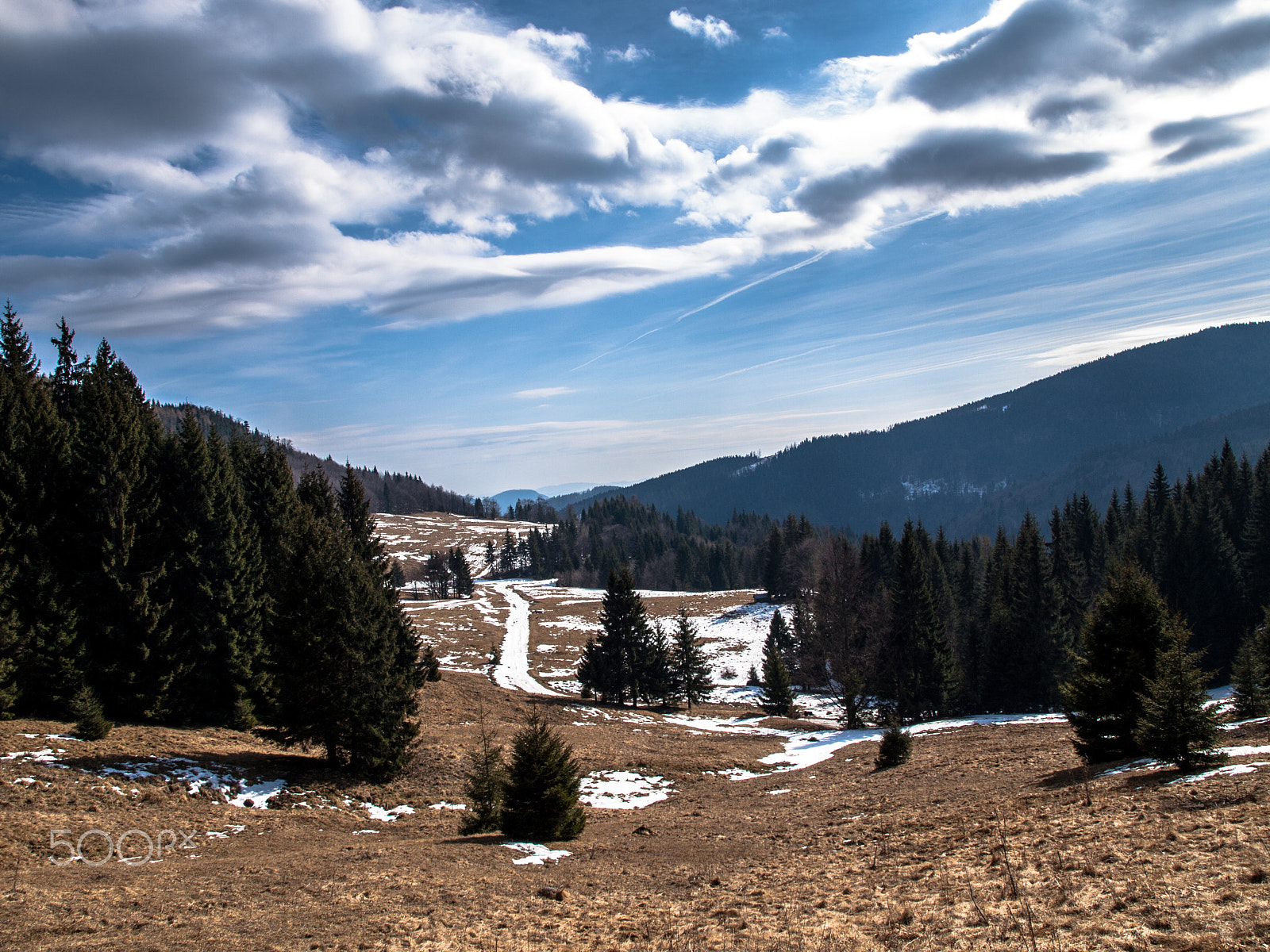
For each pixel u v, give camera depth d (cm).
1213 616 5866
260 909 1330
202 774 2394
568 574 17000
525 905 1386
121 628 2927
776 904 1301
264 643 3466
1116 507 9750
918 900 1188
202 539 3303
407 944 1139
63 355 3984
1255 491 7256
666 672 6091
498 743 3531
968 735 3575
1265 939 787
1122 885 1052
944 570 8838
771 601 11406
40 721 2595
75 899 1344
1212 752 1658
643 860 1847
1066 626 6012
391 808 2498
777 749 4091
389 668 2875
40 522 2855
